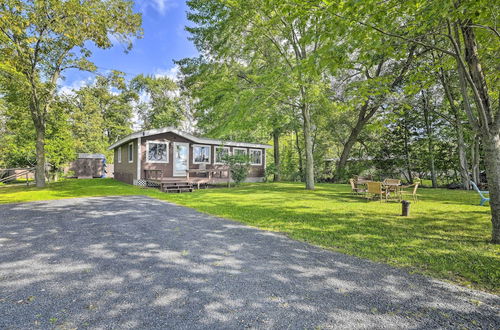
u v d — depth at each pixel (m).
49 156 14.16
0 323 1.94
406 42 4.62
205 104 13.83
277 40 13.05
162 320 2.00
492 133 4.15
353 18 3.87
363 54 4.68
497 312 2.15
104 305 2.22
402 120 17.09
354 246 3.91
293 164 22.95
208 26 13.22
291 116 14.35
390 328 1.91
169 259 3.33
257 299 2.34
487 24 4.21
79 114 26.50
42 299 2.31
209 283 2.66
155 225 5.16
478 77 4.26
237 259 3.35
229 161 15.20
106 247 3.80
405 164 17.98
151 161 14.56
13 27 10.02
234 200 8.90
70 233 4.54
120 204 7.67
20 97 12.38
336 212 6.64
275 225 5.24
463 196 10.34
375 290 2.52
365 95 6.25
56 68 13.20
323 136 22.45
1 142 18.92
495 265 3.14
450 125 14.98
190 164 16.28
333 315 2.08
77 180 18.50
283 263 3.22
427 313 2.12
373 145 20.02
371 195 9.63
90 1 11.41
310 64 4.62
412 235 4.51
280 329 1.89
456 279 2.79
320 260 3.33
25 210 6.65
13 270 2.96
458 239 4.27
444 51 4.34
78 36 11.55
